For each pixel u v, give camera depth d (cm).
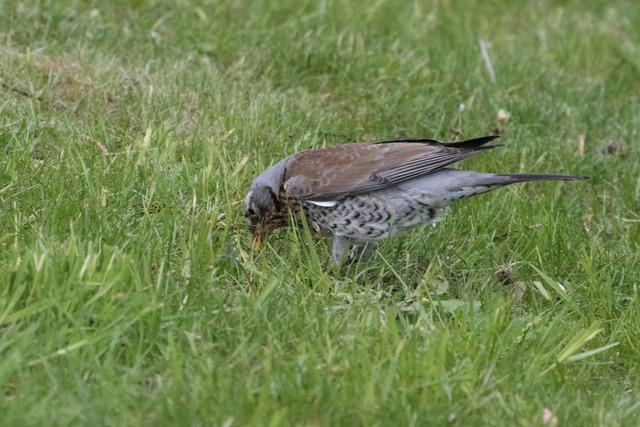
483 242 1055
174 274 845
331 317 833
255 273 895
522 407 698
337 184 952
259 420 627
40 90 1236
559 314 860
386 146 979
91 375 683
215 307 791
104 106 1236
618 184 1318
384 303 902
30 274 750
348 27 1697
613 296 980
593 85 1642
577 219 1175
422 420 668
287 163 997
